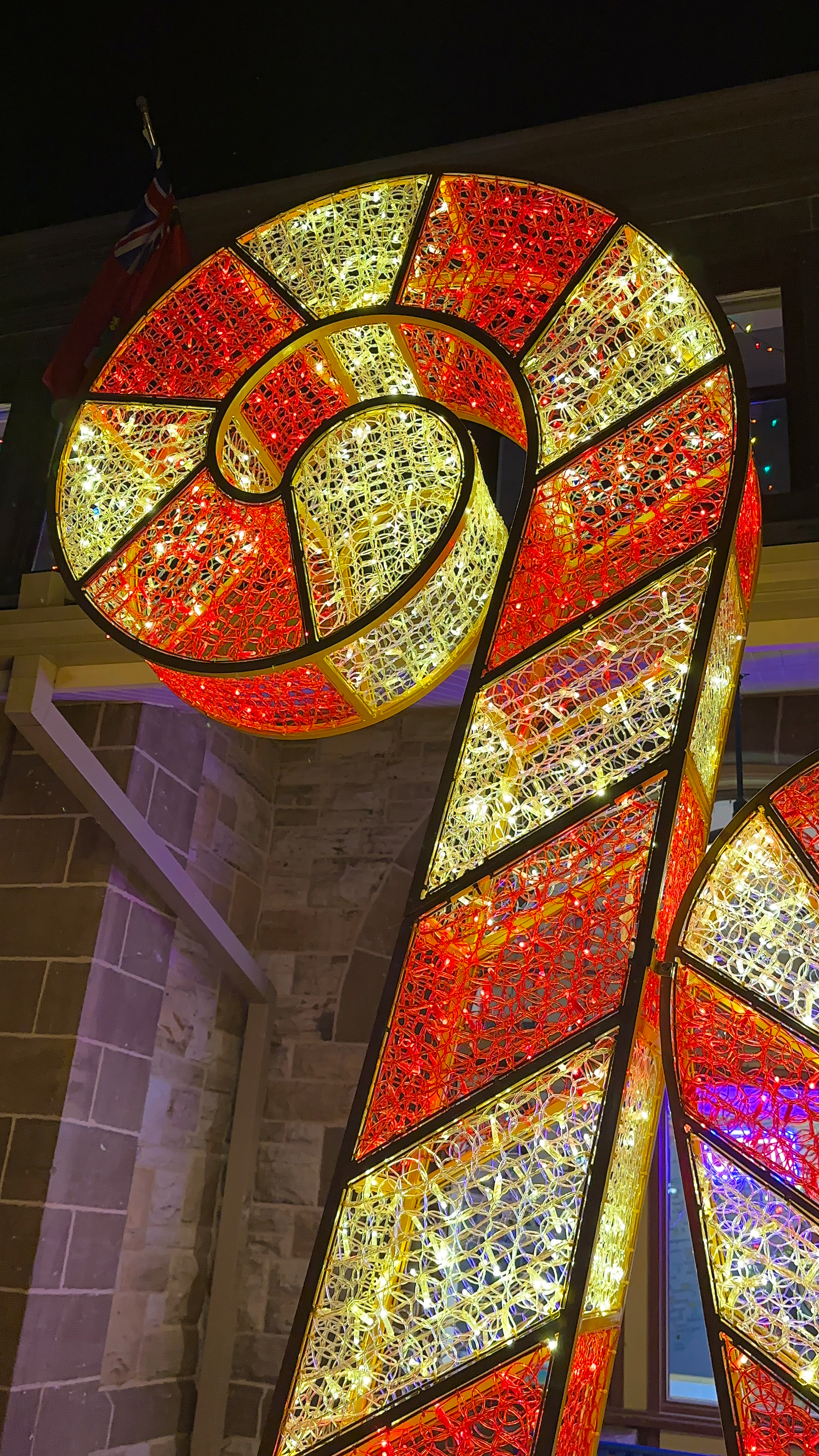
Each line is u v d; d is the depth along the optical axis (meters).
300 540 2.76
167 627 2.97
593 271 2.91
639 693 2.43
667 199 5.00
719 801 5.33
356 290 3.17
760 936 2.23
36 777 4.81
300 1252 5.12
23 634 4.33
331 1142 5.27
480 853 2.39
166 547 2.97
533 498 2.69
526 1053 2.18
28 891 4.64
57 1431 4.06
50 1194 4.14
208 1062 5.25
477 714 2.49
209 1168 5.18
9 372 5.67
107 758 4.86
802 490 4.27
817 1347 1.93
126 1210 4.55
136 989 4.73
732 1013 2.19
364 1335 2.06
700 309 2.78
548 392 2.86
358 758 5.96
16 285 5.79
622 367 2.85
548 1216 2.06
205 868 5.32
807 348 4.51
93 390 3.18
